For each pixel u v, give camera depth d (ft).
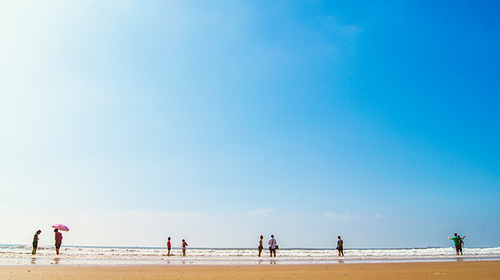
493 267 49.01
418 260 75.00
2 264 45.83
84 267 43.29
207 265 53.01
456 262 62.80
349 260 76.43
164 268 44.65
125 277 32.35
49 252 96.58
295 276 35.91
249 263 61.72
